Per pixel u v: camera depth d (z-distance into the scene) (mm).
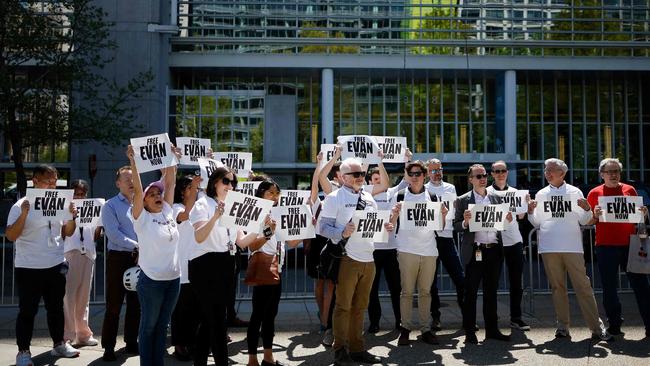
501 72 28844
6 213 27406
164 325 5840
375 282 8383
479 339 7840
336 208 6727
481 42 27875
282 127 28750
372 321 8375
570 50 28328
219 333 5781
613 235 7828
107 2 25656
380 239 6719
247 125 28562
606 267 7863
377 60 27844
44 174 7109
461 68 27953
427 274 7645
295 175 28531
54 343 7117
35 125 18906
